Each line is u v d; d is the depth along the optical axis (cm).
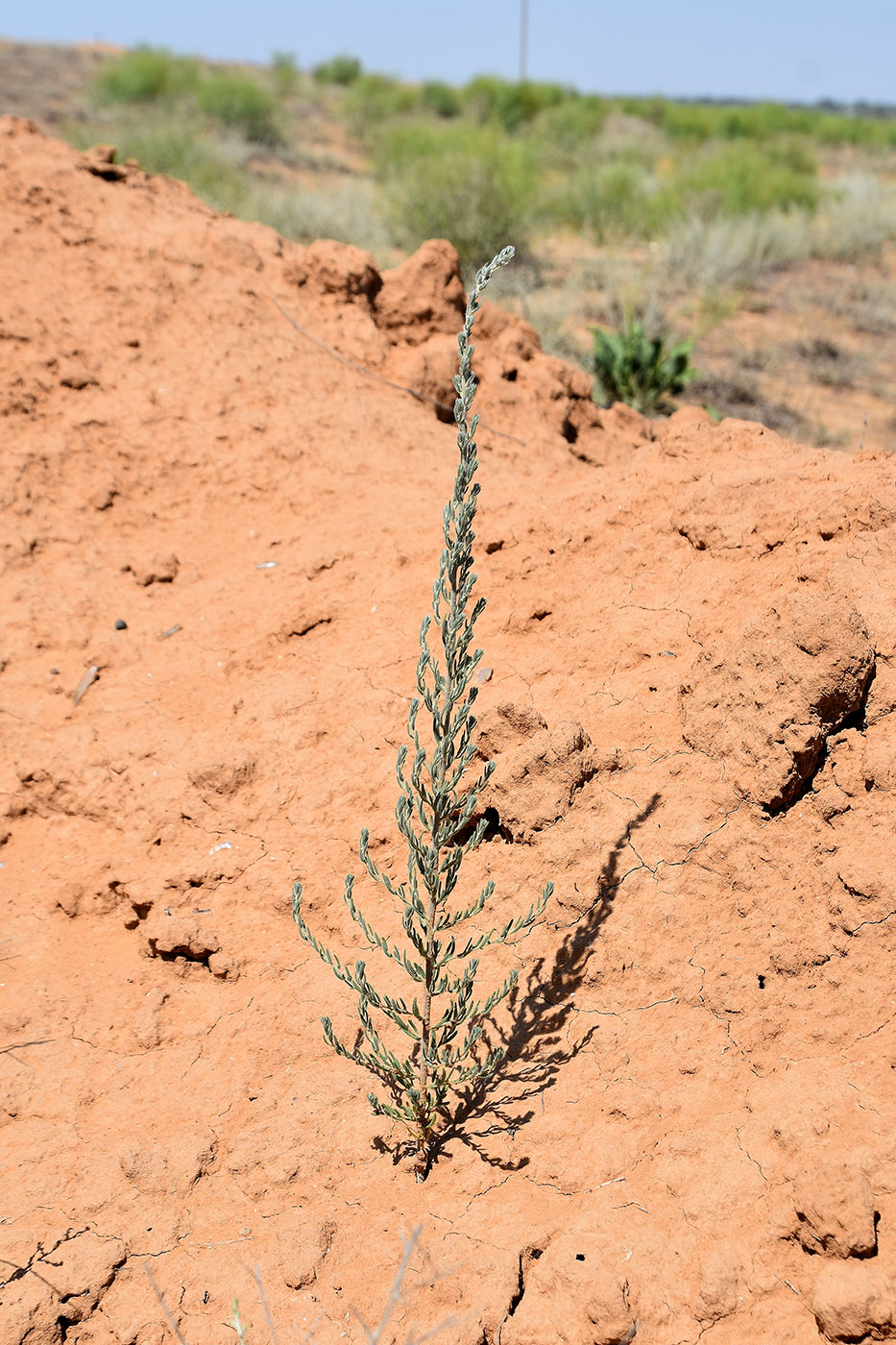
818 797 283
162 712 381
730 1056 258
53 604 425
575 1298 215
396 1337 216
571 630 362
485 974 284
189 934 299
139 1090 272
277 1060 277
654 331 1102
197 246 582
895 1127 231
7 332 509
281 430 508
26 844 352
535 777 300
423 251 612
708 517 363
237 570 448
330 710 361
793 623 283
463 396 212
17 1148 260
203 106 2275
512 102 2722
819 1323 205
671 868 285
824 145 3522
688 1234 225
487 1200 241
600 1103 253
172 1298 230
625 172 1741
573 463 576
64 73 3073
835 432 924
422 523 439
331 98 3509
